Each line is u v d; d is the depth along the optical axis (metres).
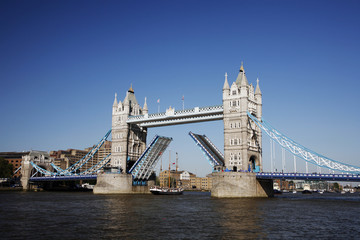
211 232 40.88
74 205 74.62
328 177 93.75
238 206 72.69
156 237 37.94
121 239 36.91
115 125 138.50
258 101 114.81
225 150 108.06
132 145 138.25
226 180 99.75
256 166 110.38
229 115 109.19
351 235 40.16
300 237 38.62
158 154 135.12
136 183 135.00
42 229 42.50
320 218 54.19
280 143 102.00
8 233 39.78
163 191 135.75
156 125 132.38
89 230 41.94
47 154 187.38
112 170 130.75
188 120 121.25
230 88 111.56
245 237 38.19
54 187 184.12
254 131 110.81
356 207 74.75
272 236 38.91
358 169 89.31
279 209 67.19
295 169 98.44
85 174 151.50
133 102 142.50
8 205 73.81
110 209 66.06
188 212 61.00
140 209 66.31
